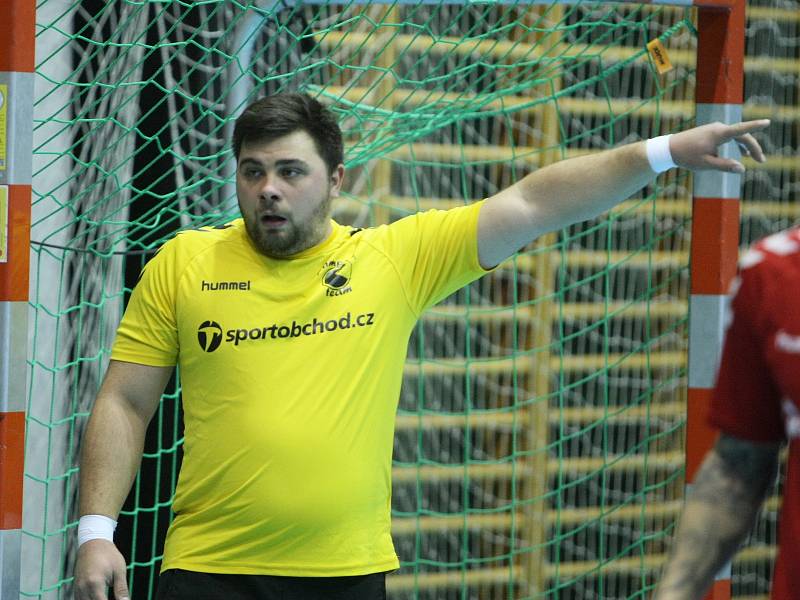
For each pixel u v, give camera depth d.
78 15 15.39
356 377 9.44
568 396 20.55
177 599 9.37
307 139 9.45
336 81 17.89
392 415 9.80
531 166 20.14
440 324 19.81
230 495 9.29
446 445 19.92
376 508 9.59
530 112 20.27
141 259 16.05
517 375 20.34
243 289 9.55
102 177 13.67
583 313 20.47
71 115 15.42
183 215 13.70
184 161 14.09
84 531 9.43
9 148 9.55
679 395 20.75
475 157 19.77
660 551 20.70
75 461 16.05
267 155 9.39
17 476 9.61
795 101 21.62
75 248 13.66
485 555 20.03
